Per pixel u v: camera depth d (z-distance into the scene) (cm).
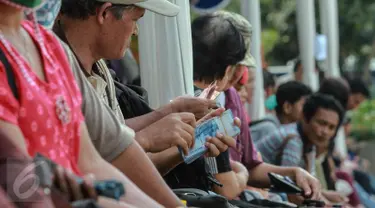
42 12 536
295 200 834
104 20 563
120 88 642
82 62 566
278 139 953
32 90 422
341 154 1424
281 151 952
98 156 468
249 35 809
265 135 1011
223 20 750
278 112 1162
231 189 710
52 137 430
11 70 418
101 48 570
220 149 623
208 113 626
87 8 559
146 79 716
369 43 3052
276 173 813
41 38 449
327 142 1025
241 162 806
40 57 446
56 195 389
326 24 1451
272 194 866
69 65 468
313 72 1352
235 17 805
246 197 802
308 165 998
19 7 433
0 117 405
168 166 624
